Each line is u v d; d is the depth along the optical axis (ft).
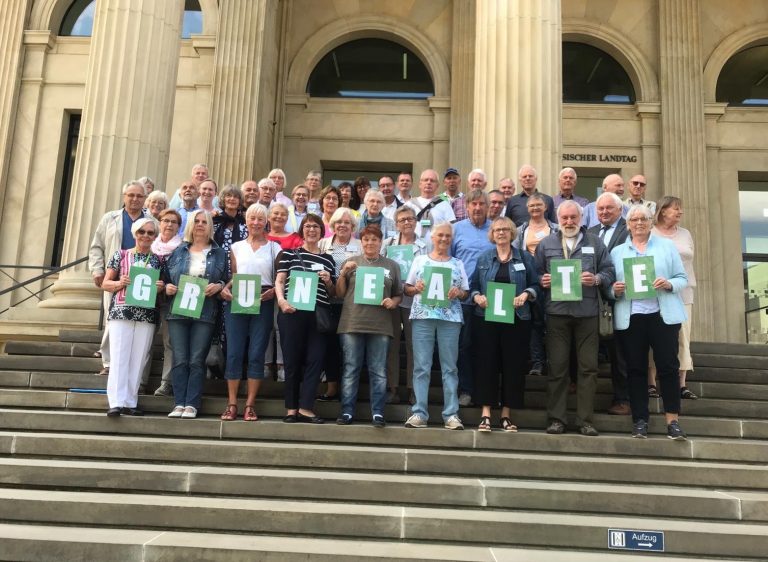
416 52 46.65
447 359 17.49
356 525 12.99
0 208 42.63
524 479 15.25
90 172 27.27
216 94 40.11
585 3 46.50
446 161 44.65
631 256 17.79
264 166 42.14
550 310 17.33
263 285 18.49
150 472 14.43
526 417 18.35
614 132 45.01
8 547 11.93
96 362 21.34
